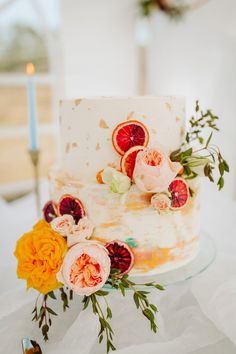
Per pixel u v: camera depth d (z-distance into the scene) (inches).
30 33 59.6
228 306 16.5
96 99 18.0
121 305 17.9
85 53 62.4
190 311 17.7
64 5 58.0
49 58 62.4
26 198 41.3
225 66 49.9
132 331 16.5
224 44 49.5
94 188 17.6
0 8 55.8
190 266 19.8
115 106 17.9
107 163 18.6
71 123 19.4
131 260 18.1
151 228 18.1
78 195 18.1
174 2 57.7
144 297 15.8
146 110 18.1
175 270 19.3
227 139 51.0
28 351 15.2
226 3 47.7
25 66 61.2
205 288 18.3
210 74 53.2
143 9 60.7
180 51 59.4
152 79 68.8
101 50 64.0
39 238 15.2
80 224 16.7
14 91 60.9
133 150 17.1
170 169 16.2
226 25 48.4
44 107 64.4
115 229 17.9
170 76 63.0
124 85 68.7
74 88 62.7
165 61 63.8
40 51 61.6
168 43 62.2
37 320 16.2
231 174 50.9
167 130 19.0
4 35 57.9
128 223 17.8
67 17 58.8
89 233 17.0
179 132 19.9
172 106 19.0
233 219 29.9
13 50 59.3
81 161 19.4
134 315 17.4
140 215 17.8
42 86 63.0
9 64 59.8
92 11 61.0
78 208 18.2
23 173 63.4
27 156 63.2
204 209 33.1
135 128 17.8
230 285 17.9
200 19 53.5
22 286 19.8
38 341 16.2
